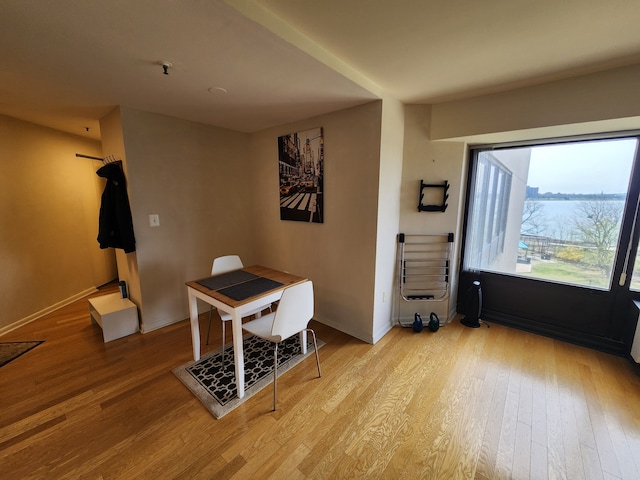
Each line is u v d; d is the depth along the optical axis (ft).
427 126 8.65
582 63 5.88
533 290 9.16
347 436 5.32
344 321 9.13
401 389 6.56
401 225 9.21
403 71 6.32
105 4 3.61
